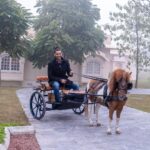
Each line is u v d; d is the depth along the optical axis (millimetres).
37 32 33094
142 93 28719
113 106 9930
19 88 30938
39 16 33094
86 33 32531
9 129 9820
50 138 9445
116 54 40531
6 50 28922
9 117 12703
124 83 9648
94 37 32750
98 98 10812
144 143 9156
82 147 8562
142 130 10961
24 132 9734
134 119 13234
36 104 12805
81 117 13172
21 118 12594
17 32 27625
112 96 9852
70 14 32156
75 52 32094
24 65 37500
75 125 11484
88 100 11406
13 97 20734
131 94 27047
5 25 27375
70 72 12805
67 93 11828
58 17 32406
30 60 33469
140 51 35906
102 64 39750
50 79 12375
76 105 12086
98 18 33875
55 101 11953
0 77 35688
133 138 9734
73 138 9523
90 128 11016
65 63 12711
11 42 28406
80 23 32281
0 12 27109
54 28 31188
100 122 12203
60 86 12445
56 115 13633
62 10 32219
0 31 27547
